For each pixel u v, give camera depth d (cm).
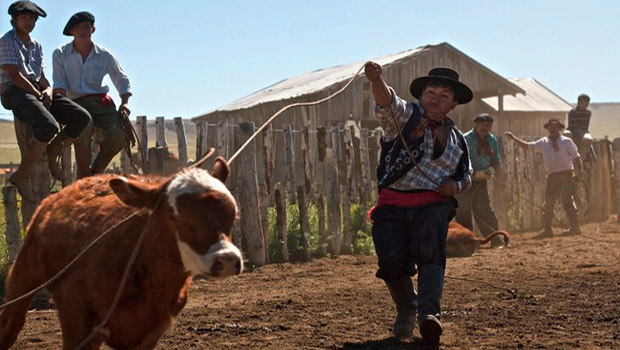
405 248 662
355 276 1104
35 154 875
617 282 956
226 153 1211
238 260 439
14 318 588
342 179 1406
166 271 482
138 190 469
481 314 788
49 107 887
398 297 682
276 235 1289
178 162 1151
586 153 1994
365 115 3116
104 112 938
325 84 3030
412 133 654
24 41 884
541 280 995
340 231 1376
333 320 780
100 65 941
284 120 3064
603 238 1557
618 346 646
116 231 501
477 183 1428
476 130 1420
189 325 765
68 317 498
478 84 3384
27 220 966
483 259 1237
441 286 646
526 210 1822
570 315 770
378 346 665
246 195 1216
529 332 705
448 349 650
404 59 3136
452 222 1316
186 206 452
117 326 496
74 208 549
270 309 844
